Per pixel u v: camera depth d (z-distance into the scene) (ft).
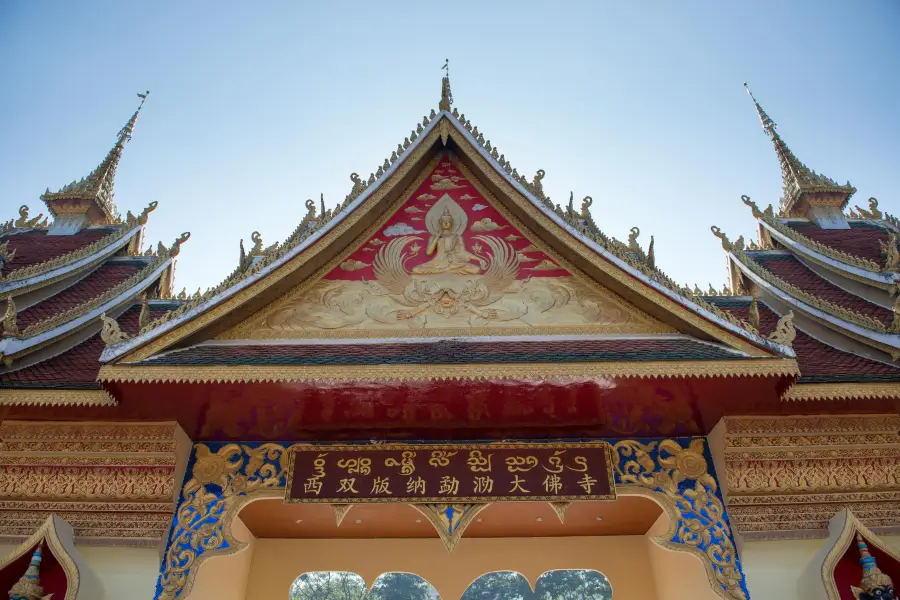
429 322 36.88
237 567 41.78
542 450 34.58
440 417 33.78
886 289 43.65
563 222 37.78
